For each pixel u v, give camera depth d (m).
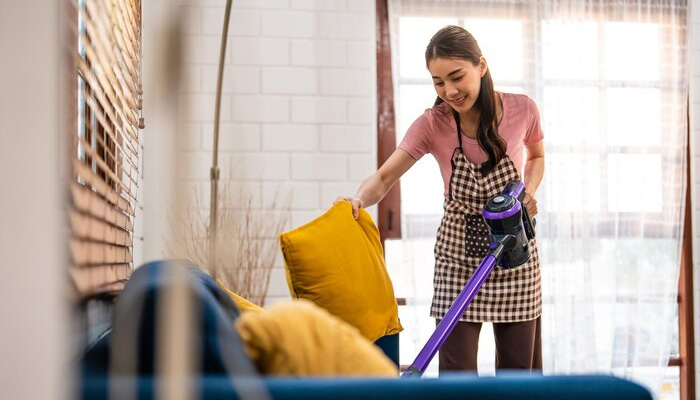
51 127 1.14
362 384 1.07
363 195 2.72
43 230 1.12
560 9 4.32
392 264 4.20
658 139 4.38
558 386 1.09
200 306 1.11
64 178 1.30
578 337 4.23
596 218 4.29
